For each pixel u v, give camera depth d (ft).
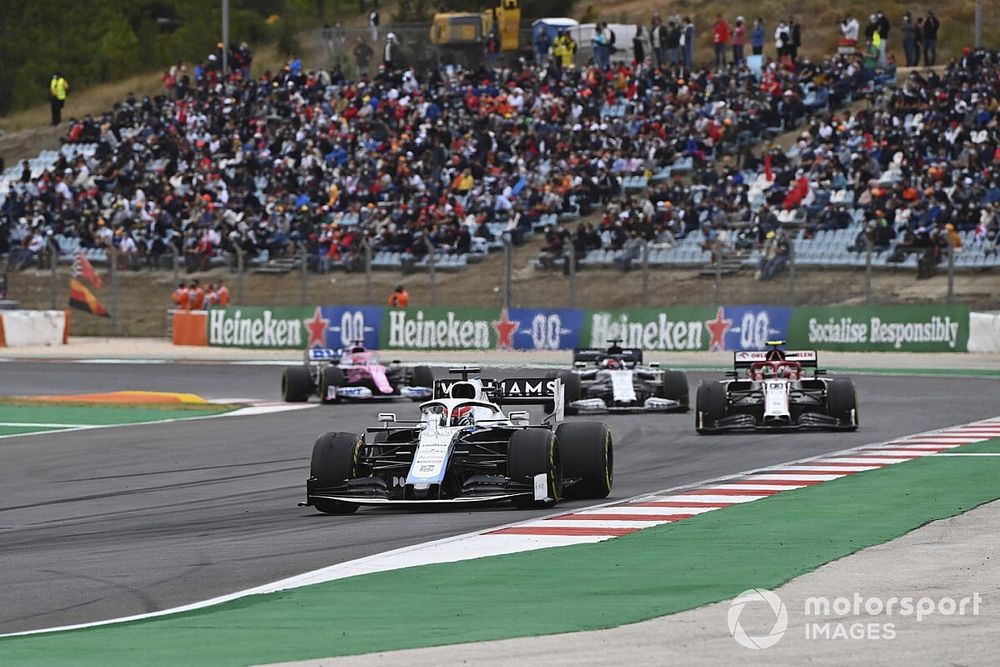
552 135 627.87
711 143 611.06
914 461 213.25
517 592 115.75
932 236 470.80
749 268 487.20
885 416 294.87
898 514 159.02
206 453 248.11
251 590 120.47
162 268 602.85
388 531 155.33
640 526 153.58
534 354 488.85
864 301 467.11
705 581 119.75
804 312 465.88
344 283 549.54
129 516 175.63
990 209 477.77
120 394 362.74
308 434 277.44
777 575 121.90
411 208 586.86
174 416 322.34
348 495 166.91
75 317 595.88
